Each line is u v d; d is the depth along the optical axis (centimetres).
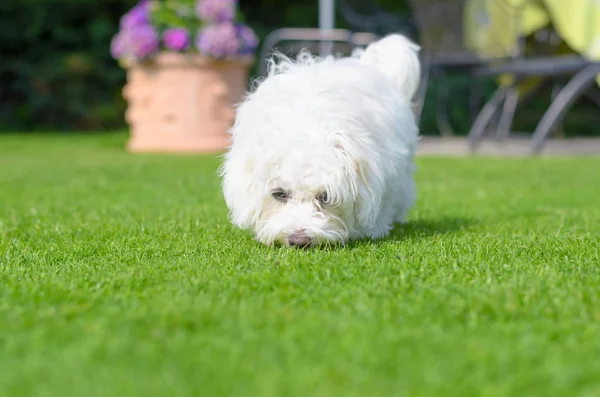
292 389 208
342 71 460
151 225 511
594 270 358
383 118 452
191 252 405
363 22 1391
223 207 614
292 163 407
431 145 1331
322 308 288
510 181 838
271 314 275
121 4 1853
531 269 355
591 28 1039
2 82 1806
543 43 1258
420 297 299
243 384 213
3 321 273
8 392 211
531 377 217
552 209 626
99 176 895
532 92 1293
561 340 252
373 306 284
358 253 399
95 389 211
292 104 427
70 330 261
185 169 971
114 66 1816
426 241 442
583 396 205
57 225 514
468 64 1183
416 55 537
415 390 208
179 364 228
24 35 1800
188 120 1230
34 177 887
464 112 1622
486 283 326
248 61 1244
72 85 1748
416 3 1162
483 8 1145
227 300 299
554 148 1271
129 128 1784
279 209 427
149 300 301
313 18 1912
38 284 326
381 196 436
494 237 455
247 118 439
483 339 249
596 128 1634
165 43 1224
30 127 1783
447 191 753
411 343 244
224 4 1212
